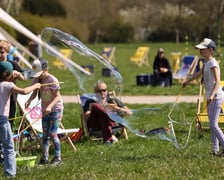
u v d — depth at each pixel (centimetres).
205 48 1509
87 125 1886
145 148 1730
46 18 10238
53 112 1495
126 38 11638
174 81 3809
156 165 1469
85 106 1939
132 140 1864
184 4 11450
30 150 1703
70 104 2702
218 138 1524
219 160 1509
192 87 3431
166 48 9062
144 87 3459
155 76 3522
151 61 6444
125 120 1772
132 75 4606
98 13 11481
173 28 11500
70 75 4588
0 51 1481
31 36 2861
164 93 3167
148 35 11838
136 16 11962
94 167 1456
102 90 1809
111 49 6094
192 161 1511
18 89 1338
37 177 1371
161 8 11862
